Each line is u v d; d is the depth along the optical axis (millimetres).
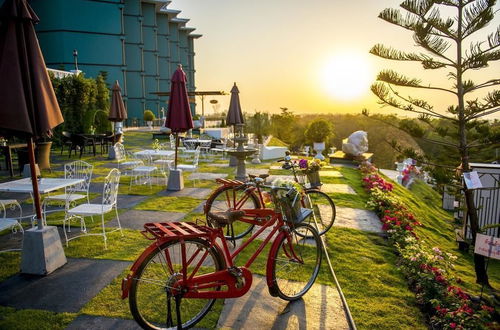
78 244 4613
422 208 9461
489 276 5348
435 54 4629
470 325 2836
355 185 9133
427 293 3393
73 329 2799
